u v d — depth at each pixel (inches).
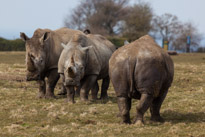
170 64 1294.3
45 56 1876.2
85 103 1764.3
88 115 1496.1
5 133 1204.5
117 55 1246.9
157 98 1339.8
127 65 1212.5
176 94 2023.9
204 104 1700.3
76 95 2046.0
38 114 1514.5
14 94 1984.5
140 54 1210.0
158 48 1272.1
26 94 2016.5
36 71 1831.9
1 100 1819.6
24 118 1444.4
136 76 1204.5
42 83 1946.4
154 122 1339.8
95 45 1932.8
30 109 1596.9
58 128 1273.4
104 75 1991.9
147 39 1333.7
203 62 4306.1
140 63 1200.8
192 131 1208.2
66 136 1173.7
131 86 1210.6
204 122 1353.3
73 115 1504.7
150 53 1214.3
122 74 1219.2
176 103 1737.2
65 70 1658.5
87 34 2082.9
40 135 1179.3
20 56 5187.0
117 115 1481.3
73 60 1585.9
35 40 1854.1
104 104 1776.6
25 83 2365.9
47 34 1889.8
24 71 2935.5
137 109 1233.4
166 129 1244.5
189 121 1381.6
